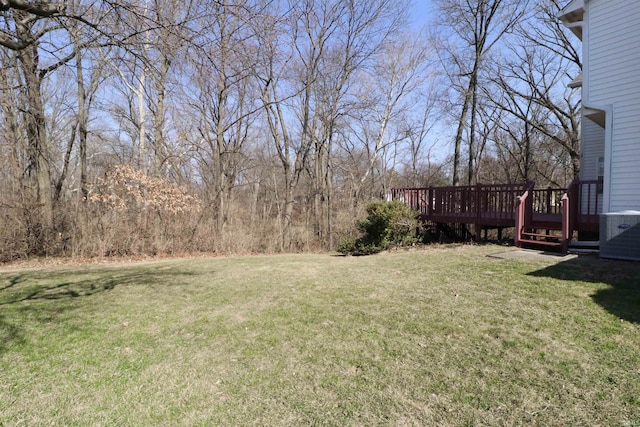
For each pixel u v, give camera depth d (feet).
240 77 45.70
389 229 34.94
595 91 26.43
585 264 19.25
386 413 7.99
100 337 12.91
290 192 57.52
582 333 11.23
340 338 12.07
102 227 39.75
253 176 67.77
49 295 19.22
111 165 41.93
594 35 26.55
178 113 50.26
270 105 55.06
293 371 10.07
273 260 31.89
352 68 57.31
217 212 48.42
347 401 8.53
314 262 28.86
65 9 15.56
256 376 9.89
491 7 58.75
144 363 10.83
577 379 8.80
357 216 53.36
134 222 41.45
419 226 35.83
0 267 32.27
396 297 16.12
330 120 58.75
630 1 24.48
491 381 8.98
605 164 25.53
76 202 41.04
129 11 16.05
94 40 17.97
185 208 43.16
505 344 10.83
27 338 12.85
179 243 42.80
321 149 60.08
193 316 15.11
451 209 35.94
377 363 10.23
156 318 14.93
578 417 7.48
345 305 15.51
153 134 51.85
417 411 8.01
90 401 8.86
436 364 9.97
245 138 59.06
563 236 22.59
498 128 80.38
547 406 7.88
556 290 15.38
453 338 11.49
